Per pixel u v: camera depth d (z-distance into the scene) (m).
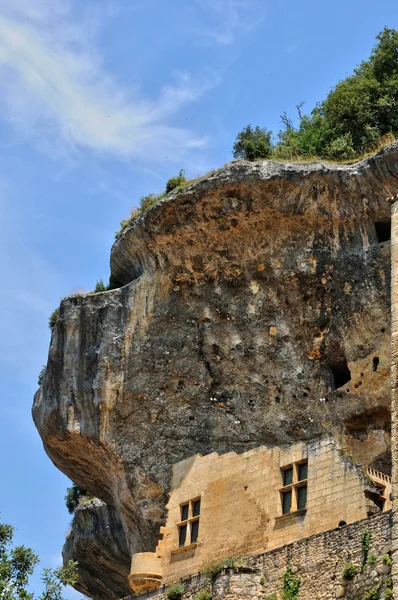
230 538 38.38
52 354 47.28
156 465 45.62
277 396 45.38
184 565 39.44
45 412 46.97
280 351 45.62
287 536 36.50
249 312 46.22
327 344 44.91
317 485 36.44
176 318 46.75
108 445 45.97
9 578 37.84
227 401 45.94
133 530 46.62
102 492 49.97
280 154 50.09
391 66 60.00
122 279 49.75
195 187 45.56
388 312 43.38
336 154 53.31
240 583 34.72
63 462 48.78
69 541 54.88
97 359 46.69
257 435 45.25
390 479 36.53
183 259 46.75
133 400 46.19
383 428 43.12
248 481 38.81
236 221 45.66
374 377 43.28
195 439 45.75
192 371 46.34
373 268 43.97
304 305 45.41
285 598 33.72
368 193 43.81
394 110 57.03
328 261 44.94
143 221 46.78
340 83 59.97
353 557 32.94
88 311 47.31
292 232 45.50
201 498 40.28
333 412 44.34
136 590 40.09
